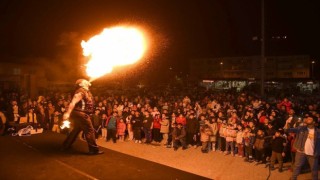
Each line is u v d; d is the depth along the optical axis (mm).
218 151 13047
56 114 14828
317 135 7926
